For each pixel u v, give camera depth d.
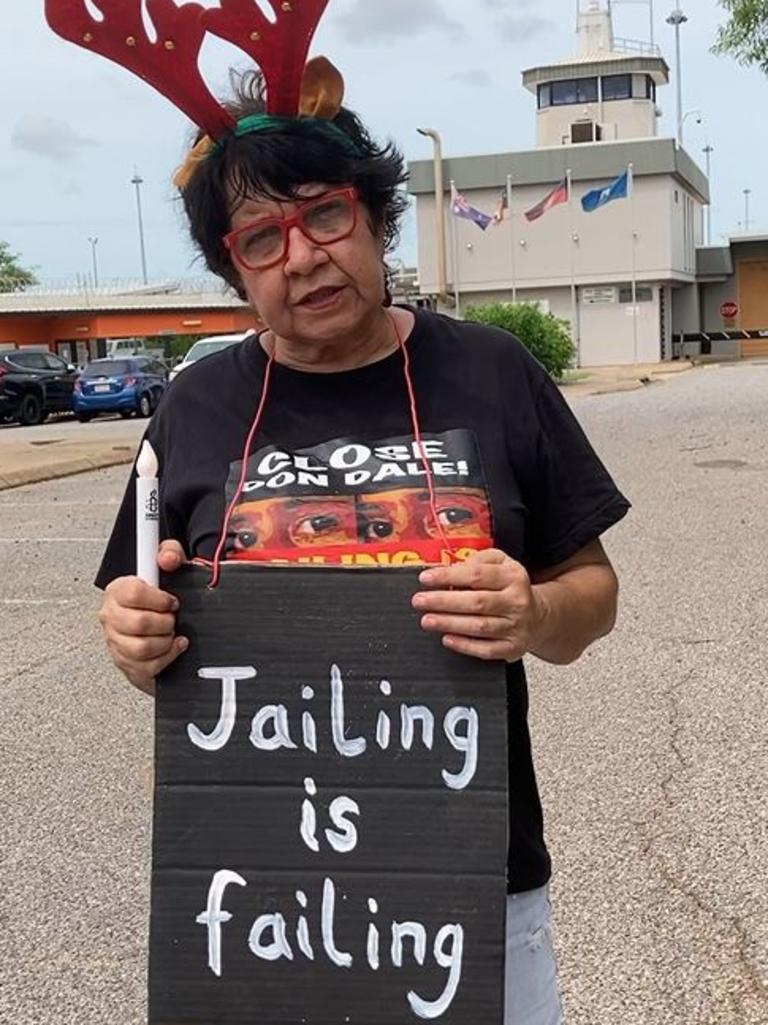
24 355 24.62
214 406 1.84
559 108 47.22
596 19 47.34
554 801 3.99
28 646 6.25
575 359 40.28
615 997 2.92
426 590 1.59
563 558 1.83
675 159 39.75
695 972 3.00
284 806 1.62
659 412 18.28
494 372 1.80
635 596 6.59
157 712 1.64
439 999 1.60
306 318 1.72
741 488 10.05
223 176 1.73
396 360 1.80
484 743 1.59
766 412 17.00
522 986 1.76
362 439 1.76
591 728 4.64
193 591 1.64
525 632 1.58
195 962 1.63
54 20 1.67
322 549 1.71
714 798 3.94
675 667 5.32
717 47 13.30
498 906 1.59
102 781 4.37
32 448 17.20
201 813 1.64
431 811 1.60
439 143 34.53
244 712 1.63
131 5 1.67
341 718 1.62
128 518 1.94
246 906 1.63
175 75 1.70
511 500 1.74
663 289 41.75
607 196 37.12
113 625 1.61
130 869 3.69
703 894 3.35
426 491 1.71
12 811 4.13
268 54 1.70
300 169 1.68
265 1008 1.62
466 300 41.97
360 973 1.61
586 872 3.50
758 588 6.62
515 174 40.62
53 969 3.17
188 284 47.22
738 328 46.50
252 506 1.74
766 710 4.71
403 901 1.60
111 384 24.64
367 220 1.75
